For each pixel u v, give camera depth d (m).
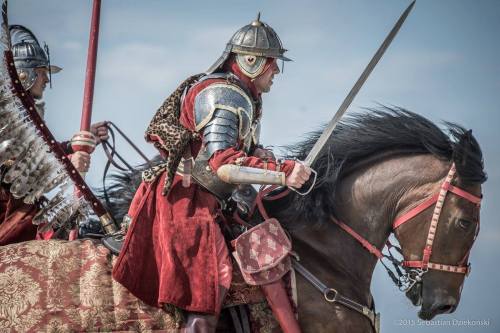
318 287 13.54
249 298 13.23
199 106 12.97
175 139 13.01
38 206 14.37
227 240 13.47
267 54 13.46
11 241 14.05
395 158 14.09
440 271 13.84
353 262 13.95
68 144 15.91
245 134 13.10
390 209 14.00
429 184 13.87
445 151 13.95
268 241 13.35
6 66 13.38
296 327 13.13
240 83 13.19
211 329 12.84
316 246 13.84
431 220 13.76
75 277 12.83
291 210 13.95
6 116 13.42
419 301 13.99
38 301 12.52
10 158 13.53
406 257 13.95
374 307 14.34
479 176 13.71
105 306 12.70
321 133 14.45
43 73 15.84
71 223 14.27
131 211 13.53
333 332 13.48
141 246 12.97
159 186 13.27
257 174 12.79
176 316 12.79
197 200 13.24
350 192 14.05
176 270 12.73
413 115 14.24
